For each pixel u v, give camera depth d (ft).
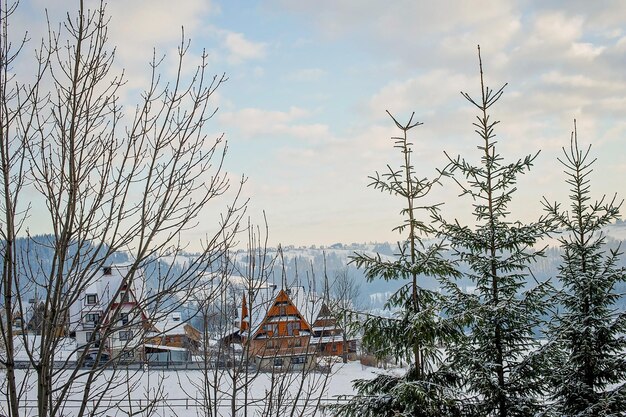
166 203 15.33
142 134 15.66
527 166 33.40
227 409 61.21
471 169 35.04
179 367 88.53
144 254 14.80
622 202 34.58
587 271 35.50
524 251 34.88
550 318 36.01
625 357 33.86
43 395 12.66
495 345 34.76
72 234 13.73
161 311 15.14
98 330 13.84
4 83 13.75
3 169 13.19
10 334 12.80
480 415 32.68
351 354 130.11
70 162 13.94
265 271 19.80
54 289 13.41
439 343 32.94
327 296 23.41
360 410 31.12
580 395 33.71
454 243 35.53
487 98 34.86
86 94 15.06
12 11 14.33
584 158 35.24
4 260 12.84
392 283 424.87
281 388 19.34
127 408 57.98
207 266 15.96
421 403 29.71
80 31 15.14
